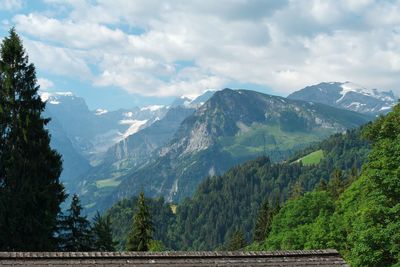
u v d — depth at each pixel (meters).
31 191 45.00
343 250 55.94
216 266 20.73
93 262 20.05
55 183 49.28
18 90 49.31
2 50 49.03
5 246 43.22
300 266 21.45
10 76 48.69
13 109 48.84
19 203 44.09
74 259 20.09
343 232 58.16
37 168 47.69
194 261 20.81
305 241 64.81
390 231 37.06
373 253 37.62
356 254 39.25
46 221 45.47
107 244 56.19
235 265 20.92
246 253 21.66
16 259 19.66
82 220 51.53
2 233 42.97
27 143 47.97
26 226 43.75
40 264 19.59
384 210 38.41
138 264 20.27
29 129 48.38
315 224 62.34
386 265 38.19
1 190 45.06
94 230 53.22
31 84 49.94
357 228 40.25
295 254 22.05
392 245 36.78
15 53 49.22
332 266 21.77
